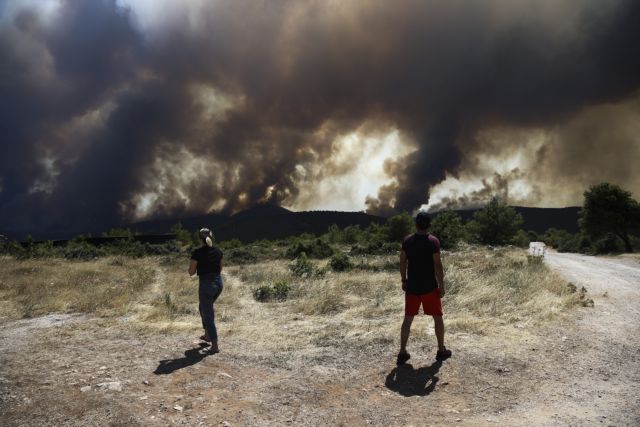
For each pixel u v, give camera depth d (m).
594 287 12.00
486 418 3.83
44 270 16.20
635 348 5.87
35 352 5.90
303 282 12.75
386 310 8.53
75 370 5.07
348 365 5.37
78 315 8.64
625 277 15.12
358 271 16.00
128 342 6.47
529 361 5.31
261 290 10.95
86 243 31.88
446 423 3.75
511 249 34.38
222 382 4.78
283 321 8.05
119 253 28.58
